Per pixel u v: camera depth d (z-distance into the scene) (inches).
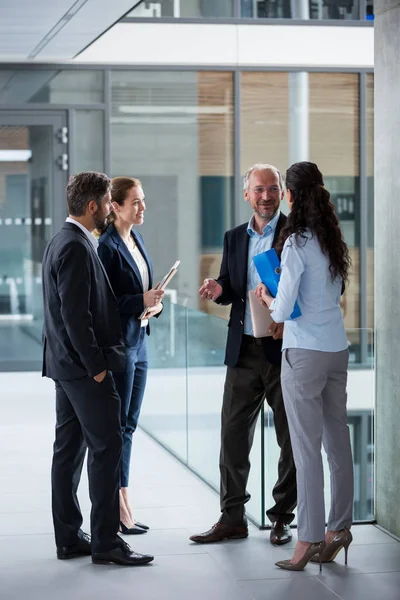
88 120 506.3
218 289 224.1
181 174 518.6
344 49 528.4
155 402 345.4
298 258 198.5
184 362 304.0
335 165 534.3
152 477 292.0
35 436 346.3
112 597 190.5
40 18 375.6
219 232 523.5
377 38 227.9
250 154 525.0
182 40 511.8
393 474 228.2
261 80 523.5
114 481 208.4
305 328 201.0
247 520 243.9
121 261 229.1
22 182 505.4
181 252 521.7
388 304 227.9
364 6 529.3
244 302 223.6
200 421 288.5
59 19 377.1
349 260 203.8
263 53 521.0
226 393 227.5
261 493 235.3
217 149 521.0
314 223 200.7
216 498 267.4
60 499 213.6
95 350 198.7
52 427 361.7
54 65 500.1
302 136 529.7
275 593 192.4
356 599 189.2
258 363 223.1
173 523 242.4
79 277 197.6
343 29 527.5
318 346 200.4
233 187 523.2
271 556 215.2
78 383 203.5
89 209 203.0
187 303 523.8
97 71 505.7
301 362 200.8
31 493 271.3
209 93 518.0
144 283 234.7
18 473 293.9
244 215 525.0
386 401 230.4
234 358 224.2
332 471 210.7
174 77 514.0
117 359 204.7
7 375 495.8
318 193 201.8
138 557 209.8
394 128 221.3
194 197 520.7
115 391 206.7
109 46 503.8
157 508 256.8
